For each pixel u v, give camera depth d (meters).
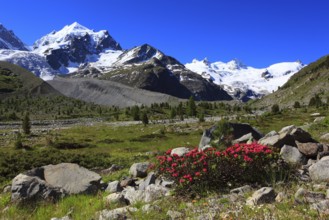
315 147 14.23
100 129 83.19
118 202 12.05
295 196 9.52
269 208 9.02
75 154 30.95
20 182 13.49
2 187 18.41
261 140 16.86
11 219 11.70
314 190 10.41
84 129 84.38
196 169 11.90
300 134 15.66
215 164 11.72
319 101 153.62
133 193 12.65
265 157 12.10
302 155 14.10
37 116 168.62
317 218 8.02
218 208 9.66
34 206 12.83
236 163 11.96
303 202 9.07
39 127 97.00
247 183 11.78
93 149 50.56
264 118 85.88
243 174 11.92
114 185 14.98
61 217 11.38
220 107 193.62
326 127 30.56
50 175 14.96
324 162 11.80
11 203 13.04
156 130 72.69
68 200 13.06
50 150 32.25
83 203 12.62
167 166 12.96
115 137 63.50
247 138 20.50
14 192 13.30
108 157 33.56
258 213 8.72
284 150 14.40
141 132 71.25
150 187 12.66
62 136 67.06
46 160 27.44
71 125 106.06
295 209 8.74
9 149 49.97
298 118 84.75
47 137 61.94
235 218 8.70
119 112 185.75
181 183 11.54
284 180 11.54
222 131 21.77
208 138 24.48
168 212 9.90
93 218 10.56
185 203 10.66
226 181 11.87
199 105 188.00
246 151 12.14
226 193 11.16
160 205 10.75
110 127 88.88
